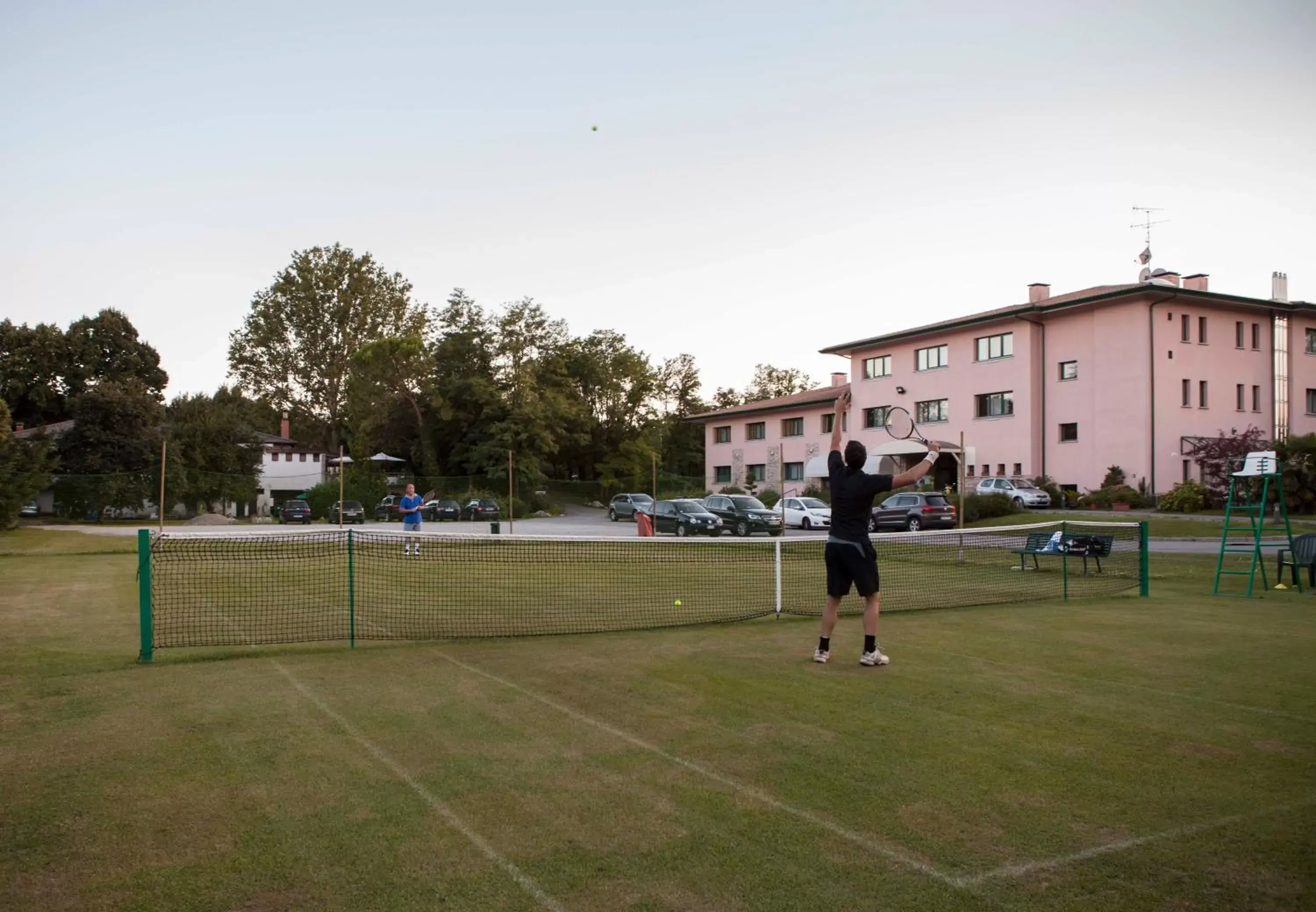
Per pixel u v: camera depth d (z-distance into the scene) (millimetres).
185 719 6270
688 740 5703
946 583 15438
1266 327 37844
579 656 8469
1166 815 4438
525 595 13344
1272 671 7734
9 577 16391
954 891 3627
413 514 19375
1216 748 5496
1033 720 6133
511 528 30969
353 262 64938
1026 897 3574
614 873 3791
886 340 45156
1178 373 35250
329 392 65250
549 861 3918
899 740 5672
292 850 4051
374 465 56344
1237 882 3705
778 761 5266
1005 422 39750
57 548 24516
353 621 9172
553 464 67625
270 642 9281
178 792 4805
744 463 57031
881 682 7305
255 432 54531
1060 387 37906
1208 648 8820
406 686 7238
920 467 7957
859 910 3463
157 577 15844
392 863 3906
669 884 3691
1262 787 4820
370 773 5102
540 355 62812
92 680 7496
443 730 5941
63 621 10852
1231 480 13945
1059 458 37906
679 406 83562
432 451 59781
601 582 15164
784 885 3678
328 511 49125
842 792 4750
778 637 9586
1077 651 8703
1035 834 4203
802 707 6496
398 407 61094
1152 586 14914
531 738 5770
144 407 47500
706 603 12484
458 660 8305
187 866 3883
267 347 64375
